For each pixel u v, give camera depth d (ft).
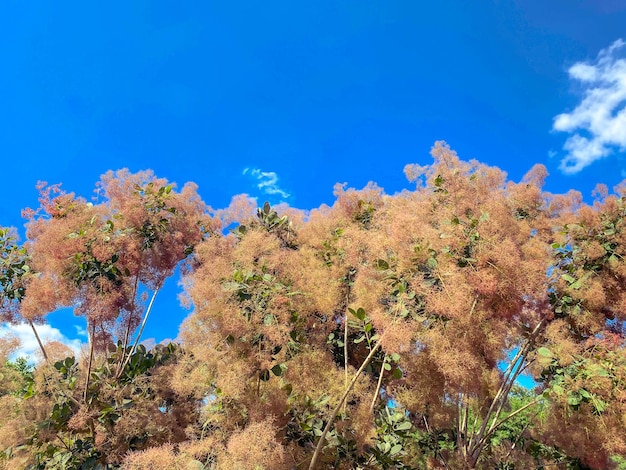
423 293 12.18
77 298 16.74
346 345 16.02
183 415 17.67
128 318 18.30
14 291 18.03
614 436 15.01
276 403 13.56
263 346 13.51
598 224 18.57
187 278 15.64
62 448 16.99
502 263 13.26
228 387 12.75
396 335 11.39
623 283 17.98
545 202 21.04
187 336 15.03
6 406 17.78
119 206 18.88
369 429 13.62
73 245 16.35
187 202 20.13
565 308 17.49
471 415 22.07
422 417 20.68
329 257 17.33
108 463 16.07
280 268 14.51
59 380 17.37
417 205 16.35
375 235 14.35
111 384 17.34
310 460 13.60
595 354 15.62
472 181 16.98
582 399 15.01
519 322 17.84
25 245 18.88
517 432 23.71
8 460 16.78
